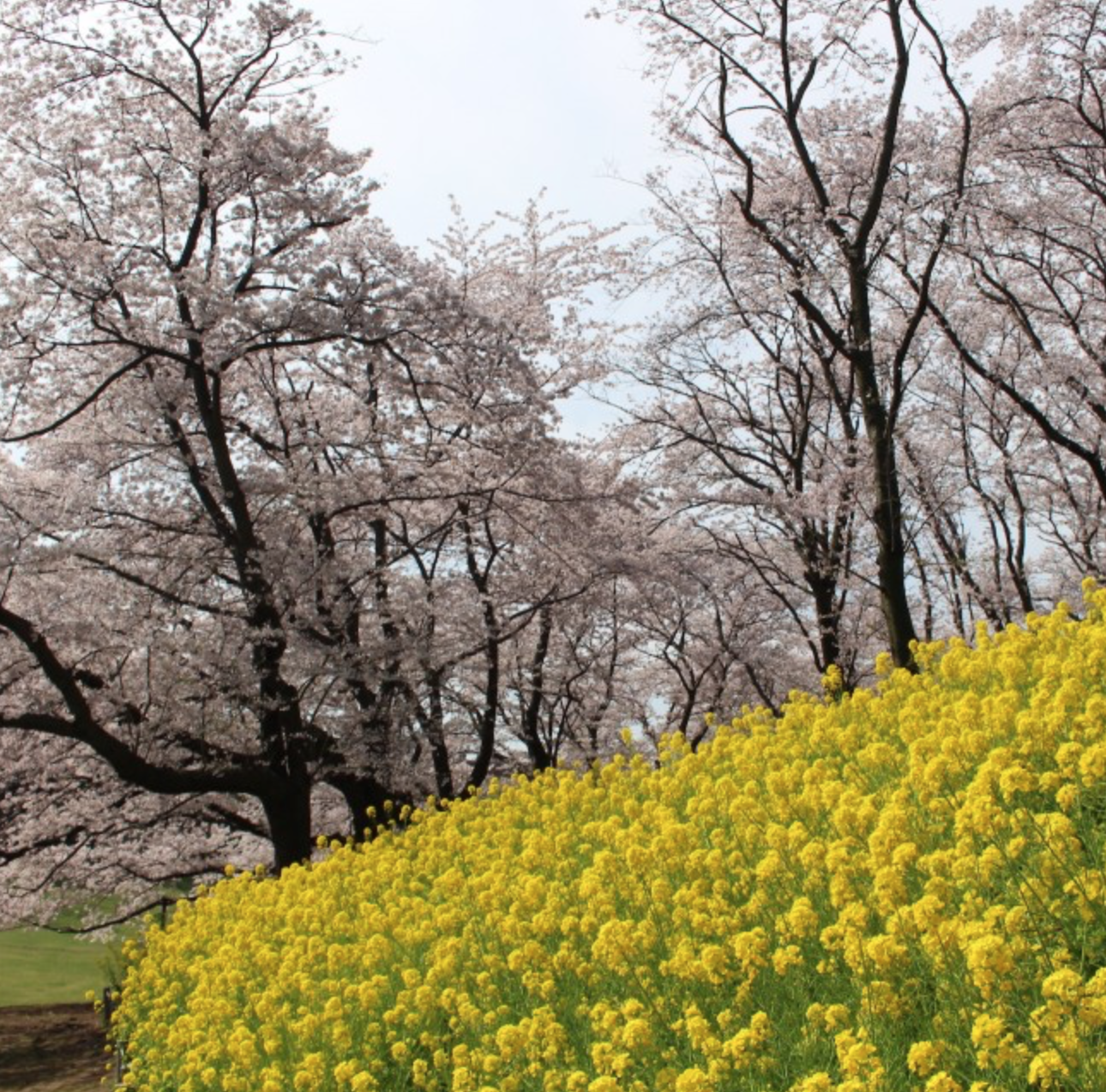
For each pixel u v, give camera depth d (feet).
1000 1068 12.67
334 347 59.36
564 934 22.06
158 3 57.16
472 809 38.37
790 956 16.08
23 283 53.31
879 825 16.31
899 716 25.76
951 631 91.25
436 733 66.85
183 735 57.67
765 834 20.74
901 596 53.31
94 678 56.65
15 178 56.59
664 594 77.05
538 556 72.08
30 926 66.90
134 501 61.31
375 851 36.81
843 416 70.33
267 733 57.62
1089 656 23.00
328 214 59.00
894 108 55.47
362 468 67.05
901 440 74.95
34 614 56.90
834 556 72.74
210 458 64.44
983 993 13.29
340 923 28.53
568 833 26.73
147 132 58.08
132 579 57.00
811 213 59.06
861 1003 14.79
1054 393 69.92
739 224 67.26
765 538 80.84
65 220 56.18
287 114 62.03
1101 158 65.46
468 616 68.64
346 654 60.03
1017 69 64.23
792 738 30.27
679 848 21.31
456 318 59.62
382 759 60.03
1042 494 80.94
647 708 92.12
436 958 22.47
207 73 59.62
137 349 57.16
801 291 58.54
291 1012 25.61
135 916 67.82
